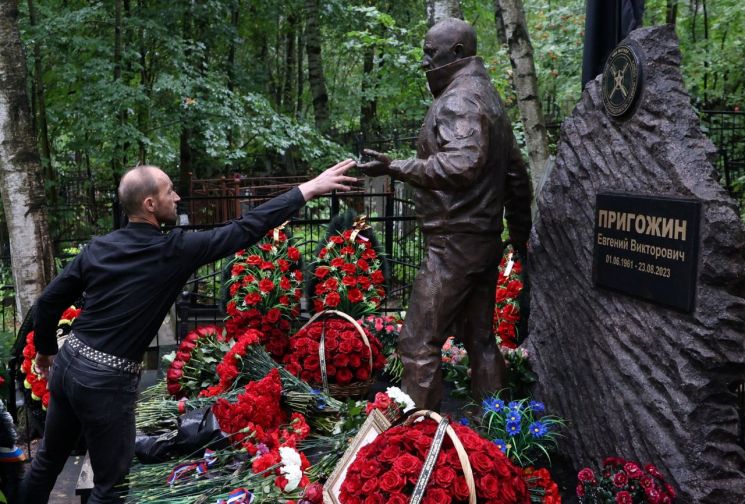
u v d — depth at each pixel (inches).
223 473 138.5
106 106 475.2
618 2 177.9
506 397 165.9
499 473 105.6
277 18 708.7
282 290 207.6
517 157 162.2
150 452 147.5
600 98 152.3
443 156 146.3
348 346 188.1
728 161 407.5
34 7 476.1
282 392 163.9
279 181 673.0
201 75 576.4
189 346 193.0
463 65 154.9
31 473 134.3
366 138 619.2
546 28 455.2
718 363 124.8
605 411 147.9
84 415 126.5
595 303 151.6
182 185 642.2
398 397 124.4
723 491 124.8
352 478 108.2
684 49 447.5
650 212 134.5
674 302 129.4
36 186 258.2
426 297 154.9
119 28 504.7
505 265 211.9
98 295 127.6
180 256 128.5
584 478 131.0
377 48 468.1
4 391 218.4
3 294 402.9
